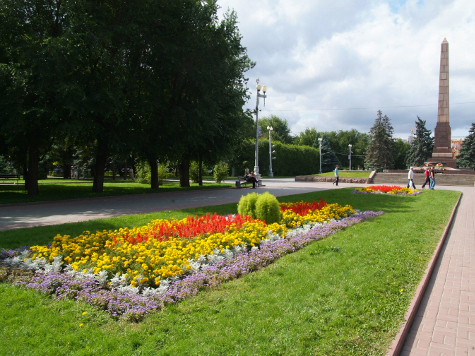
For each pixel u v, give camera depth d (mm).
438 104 35281
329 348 3152
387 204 14062
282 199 16203
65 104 15117
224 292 4477
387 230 8469
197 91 20656
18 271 5207
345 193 19531
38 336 3418
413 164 61875
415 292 4590
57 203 15242
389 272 5227
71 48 15016
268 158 55906
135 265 5145
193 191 22531
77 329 3572
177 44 18812
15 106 14664
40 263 5598
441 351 3389
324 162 72812
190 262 5531
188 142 20656
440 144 35438
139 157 22406
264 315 3775
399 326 3637
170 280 4863
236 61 24047
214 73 20078
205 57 20266
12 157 21516
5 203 13977
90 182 33375
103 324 3697
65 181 35094
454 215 12008
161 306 4055
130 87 17750
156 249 6059
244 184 26797
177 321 3695
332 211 10797
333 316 3752
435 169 33250
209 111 20297
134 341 3309
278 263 5750
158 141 20797
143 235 7289
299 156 64500
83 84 16406
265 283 4809
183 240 6773
